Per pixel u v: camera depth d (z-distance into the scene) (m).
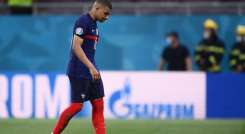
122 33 54.25
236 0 58.97
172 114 42.47
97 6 23.72
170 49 49.59
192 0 59.12
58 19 54.34
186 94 42.50
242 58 50.94
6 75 42.44
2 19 54.53
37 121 38.62
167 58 49.69
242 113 42.62
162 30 54.03
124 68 54.34
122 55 54.25
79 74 23.89
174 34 49.34
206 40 50.22
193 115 42.56
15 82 42.41
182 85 42.44
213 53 50.06
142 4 57.25
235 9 56.34
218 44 50.12
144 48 54.16
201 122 38.66
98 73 23.19
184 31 53.97
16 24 54.56
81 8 57.16
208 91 42.53
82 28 23.39
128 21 54.16
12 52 54.69
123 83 42.22
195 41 53.84
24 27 54.56
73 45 23.47
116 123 37.56
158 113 42.44
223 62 53.19
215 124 37.41
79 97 24.19
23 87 42.34
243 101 42.53
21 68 54.81
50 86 42.16
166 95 42.38
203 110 42.53
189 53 53.28
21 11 56.16
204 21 53.75
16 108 42.38
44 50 54.59
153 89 42.31
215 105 42.62
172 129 34.41
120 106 42.22
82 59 23.27
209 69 50.22
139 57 54.19
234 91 42.56
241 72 46.00
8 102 42.41
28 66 54.81
